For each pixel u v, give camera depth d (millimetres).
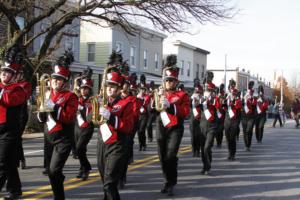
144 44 36344
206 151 9438
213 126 9391
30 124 17984
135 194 7496
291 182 8836
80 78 8438
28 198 6926
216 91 10234
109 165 5613
